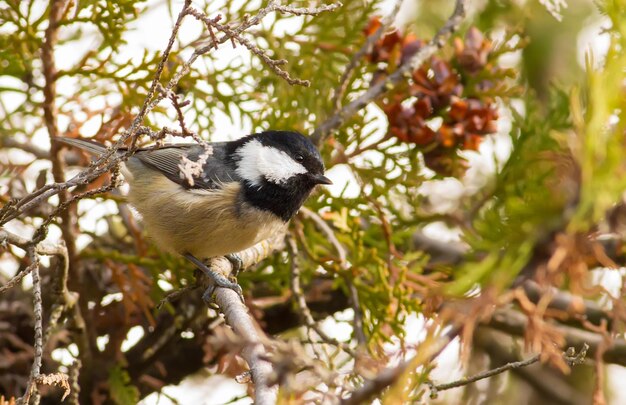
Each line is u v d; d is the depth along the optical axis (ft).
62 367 34.22
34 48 30.55
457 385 20.65
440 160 31.09
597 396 20.53
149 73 30.68
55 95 30.17
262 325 34.83
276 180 30.91
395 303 30.60
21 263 32.17
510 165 32.40
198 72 32.35
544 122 32.35
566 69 39.93
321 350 30.37
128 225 34.58
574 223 18.20
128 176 32.07
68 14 29.53
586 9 39.29
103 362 33.55
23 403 20.67
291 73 34.14
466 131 30.58
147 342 35.09
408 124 30.78
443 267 30.71
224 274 30.71
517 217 19.58
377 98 30.42
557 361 19.81
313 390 16.60
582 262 19.07
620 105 18.07
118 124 30.89
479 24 37.65
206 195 30.73
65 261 26.76
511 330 34.22
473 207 33.83
